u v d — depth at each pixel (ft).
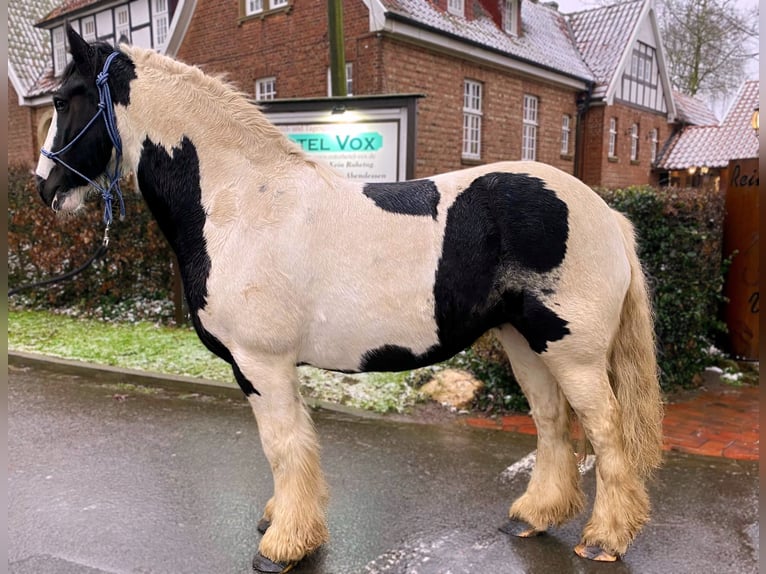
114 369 19.40
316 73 36.37
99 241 26.58
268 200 8.30
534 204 8.05
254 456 13.14
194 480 11.87
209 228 8.34
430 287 8.10
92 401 17.02
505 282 8.16
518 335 9.29
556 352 8.25
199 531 9.87
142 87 8.58
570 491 9.46
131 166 8.93
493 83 41.73
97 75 8.59
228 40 41.01
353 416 15.62
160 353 21.16
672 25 81.87
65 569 8.73
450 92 37.88
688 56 82.69
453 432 14.48
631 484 8.63
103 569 8.74
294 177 8.50
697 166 63.52
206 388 17.93
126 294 27.63
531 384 9.45
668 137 68.64
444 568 8.75
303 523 8.59
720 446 13.48
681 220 16.51
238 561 9.00
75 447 13.57
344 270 8.16
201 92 8.60
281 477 8.64
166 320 26.03
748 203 18.48
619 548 8.65
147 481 11.82
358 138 18.89
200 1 41.96
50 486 11.56
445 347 8.41
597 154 54.70
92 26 53.31
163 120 8.52
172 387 18.35
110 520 10.23
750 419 15.15
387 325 8.21
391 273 8.13
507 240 8.05
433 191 8.38
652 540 9.46
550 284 8.04
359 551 9.25
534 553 9.12
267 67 39.06
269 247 8.07
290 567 8.72
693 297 16.88
